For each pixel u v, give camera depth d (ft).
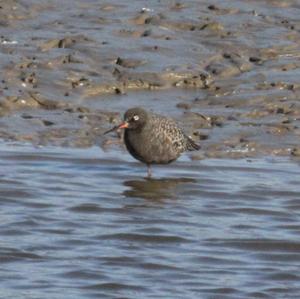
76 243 53.52
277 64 77.56
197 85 74.90
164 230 55.36
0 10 82.94
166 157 61.82
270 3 88.17
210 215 57.72
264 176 63.10
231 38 81.10
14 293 47.98
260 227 56.39
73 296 47.85
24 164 63.82
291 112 70.23
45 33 79.82
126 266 51.13
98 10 84.94
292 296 48.49
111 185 61.36
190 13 85.05
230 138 66.95
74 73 74.18
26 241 53.57
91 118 69.26
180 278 50.08
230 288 49.11
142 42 79.30
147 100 72.64
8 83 72.08
